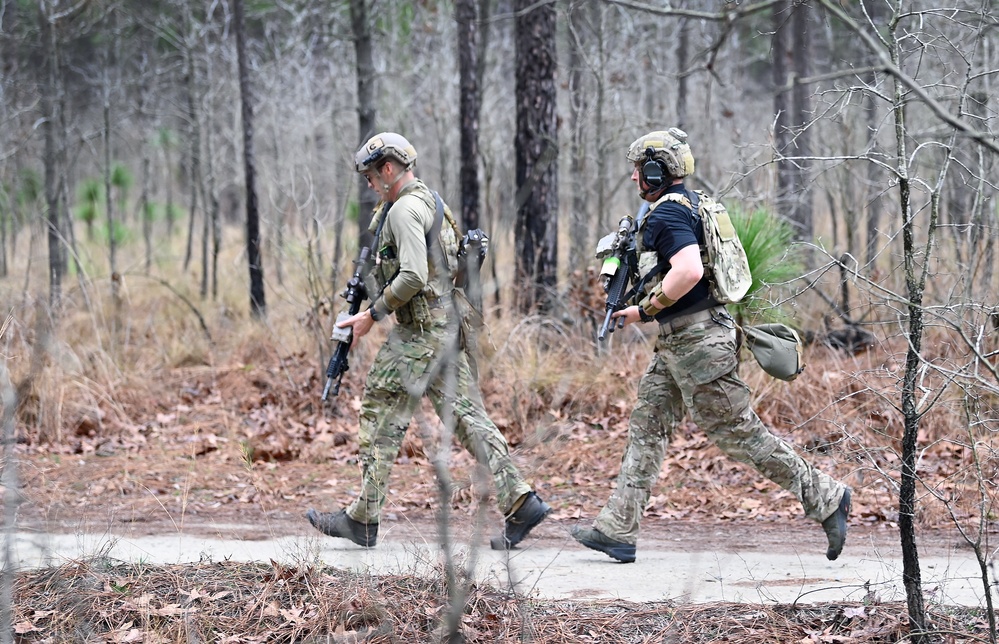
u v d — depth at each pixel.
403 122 19.05
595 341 10.98
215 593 5.35
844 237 13.89
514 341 10.63
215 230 16.09
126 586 5.47
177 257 19.41
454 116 16.92
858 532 6.84
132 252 19.78
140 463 8.95
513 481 6.14
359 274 6.22
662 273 5.66
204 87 19.23
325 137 20.95
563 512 7.62
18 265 16.16
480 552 6.27
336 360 6.18
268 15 21.75
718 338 5.68
